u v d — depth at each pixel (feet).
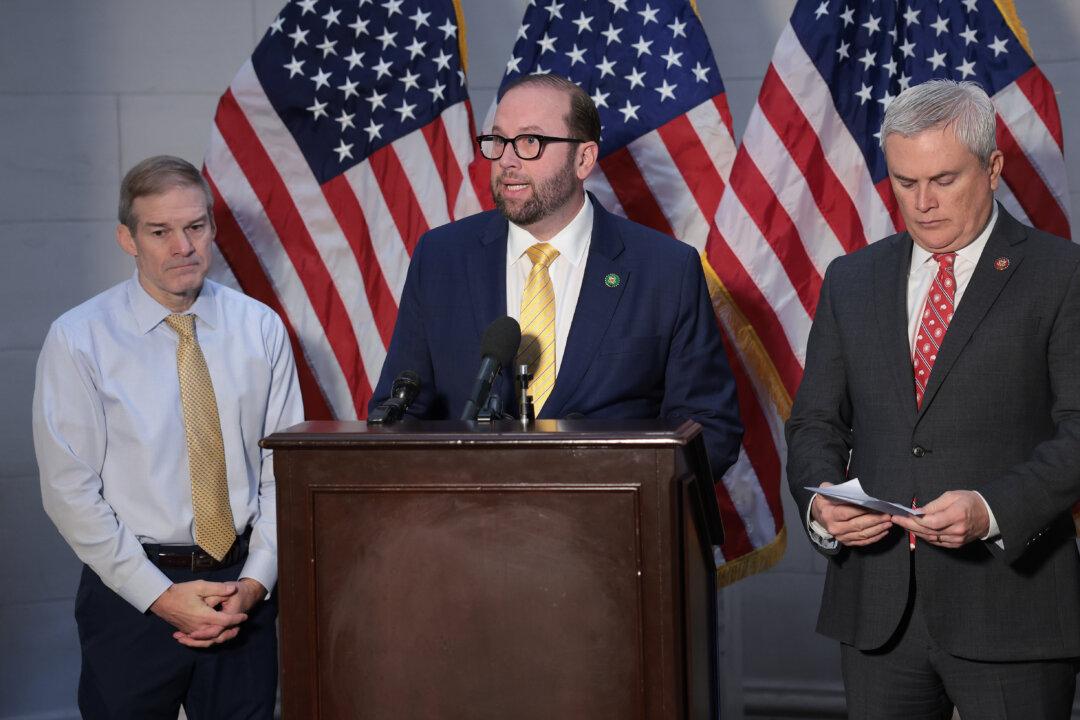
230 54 12.67
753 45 12.48
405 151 11.23
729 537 10.80
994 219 7.11
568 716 5.47
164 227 8.14
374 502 5.58
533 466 5.47
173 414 8.27
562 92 7.99
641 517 5.39
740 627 12.29
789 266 10.68
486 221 8.56
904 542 7.04
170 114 12.63
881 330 7.23
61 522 8.03
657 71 11.08
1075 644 6.84
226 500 8.34
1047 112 10.49
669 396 8.13
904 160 6.76
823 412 7.59
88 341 8.21
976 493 6.53
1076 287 6.82
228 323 8.61
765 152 10.75
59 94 12.51
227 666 8.23
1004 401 6.88
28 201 12.47
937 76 10.71
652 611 5.39
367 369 11.21
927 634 7.02
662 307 8.09
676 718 5.38
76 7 12.53
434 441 5.46
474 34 12.68
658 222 10.96
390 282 11.23
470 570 5.52
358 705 5.60
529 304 8.05
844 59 10.81
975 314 6.91
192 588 7.90
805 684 12.74
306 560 5.63
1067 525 7.05
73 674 12.62
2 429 12.43
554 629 5.47
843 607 7.33
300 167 11.21
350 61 11.28
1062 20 11.85
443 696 5.55
